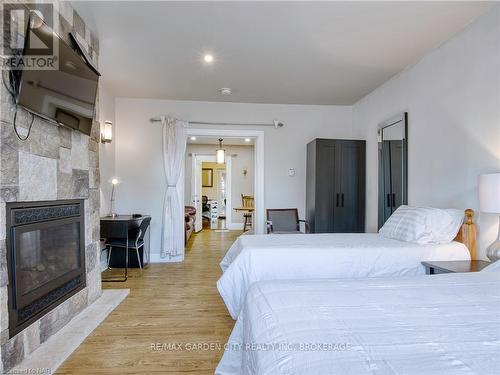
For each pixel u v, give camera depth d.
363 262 2.39
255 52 3.08
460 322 1.04
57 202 2.21
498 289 1.40
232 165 8.91
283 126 4.93
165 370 1.81
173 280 3.67
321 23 2.53
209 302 2.94
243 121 4.85
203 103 4.77
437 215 2.57
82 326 2.32
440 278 1.58
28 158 1.86
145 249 4.59
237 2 2.25
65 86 2.08
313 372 0.75
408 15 2.41
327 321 1.04
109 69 3.51
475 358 0.82
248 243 2.68
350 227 4.50
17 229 1.77
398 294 1.32
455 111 2.72
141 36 2.75
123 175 4.62
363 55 3.14
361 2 2.25
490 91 2.35
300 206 4.95
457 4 2.27
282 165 4.93
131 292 3.22
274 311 1.13
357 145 4.51
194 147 8.44
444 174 2.86
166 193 4.63
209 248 5.77
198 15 2.42
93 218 2.81
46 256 2.10
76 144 2.47
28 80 1.70
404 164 3.47
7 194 1.67
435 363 0.79
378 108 4.13
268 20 2.49
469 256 2.46
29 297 1.87
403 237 2.72
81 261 2.58
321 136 4.97
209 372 1.80
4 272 1.66
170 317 2.58
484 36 2.39
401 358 0.81
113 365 1.86
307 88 4.16
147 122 4.66
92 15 2.42
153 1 2.24
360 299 1.25
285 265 2.37
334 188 4.47
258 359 0.89
